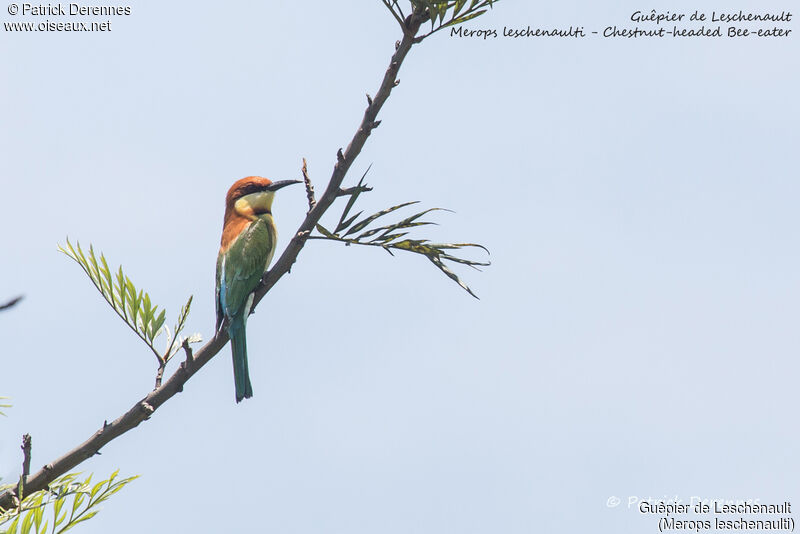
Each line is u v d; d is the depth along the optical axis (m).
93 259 8.51
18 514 6.94
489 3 8.16
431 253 8.86
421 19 8.18
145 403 8.02
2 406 7.27
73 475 7.59
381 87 8.38
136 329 8.43
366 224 8.78
